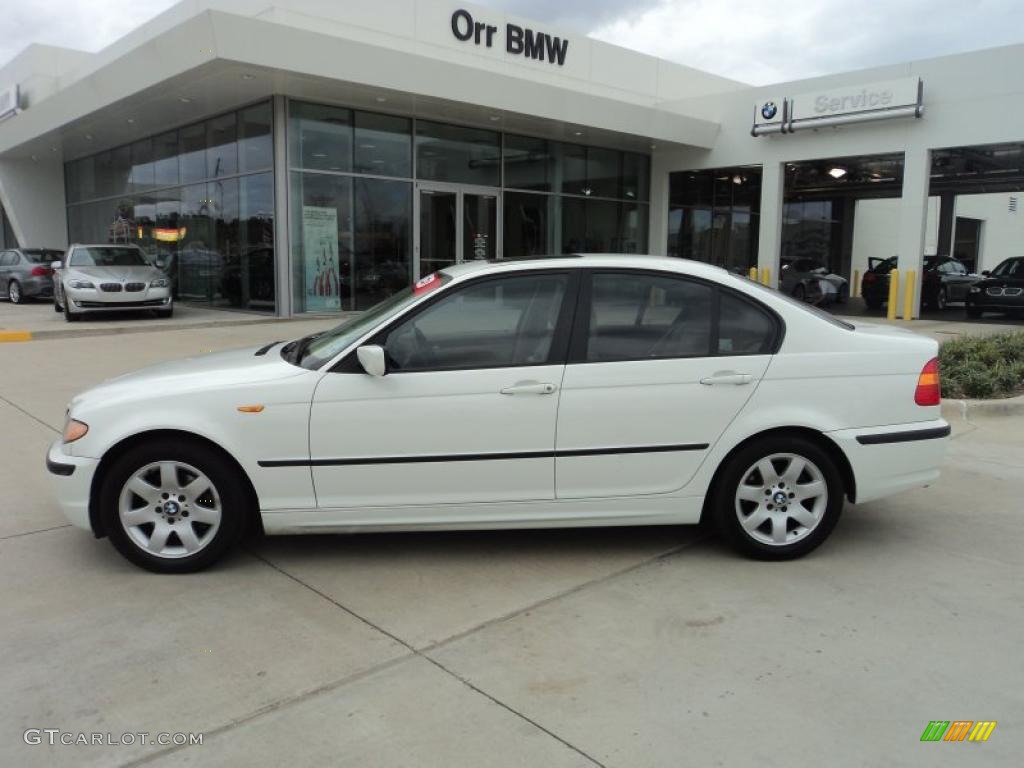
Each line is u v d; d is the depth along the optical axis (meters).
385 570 4.20
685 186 23.39
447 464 4.06
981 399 8.08
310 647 3.41
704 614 3.71
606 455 4.12
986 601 3.86
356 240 17.42
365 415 4.01
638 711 2.94
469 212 19.34
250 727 2.85
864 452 4.23
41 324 15.43
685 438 4.14
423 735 2.80
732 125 20.89
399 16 17.86
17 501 5.28
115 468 4.03
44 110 20.28
